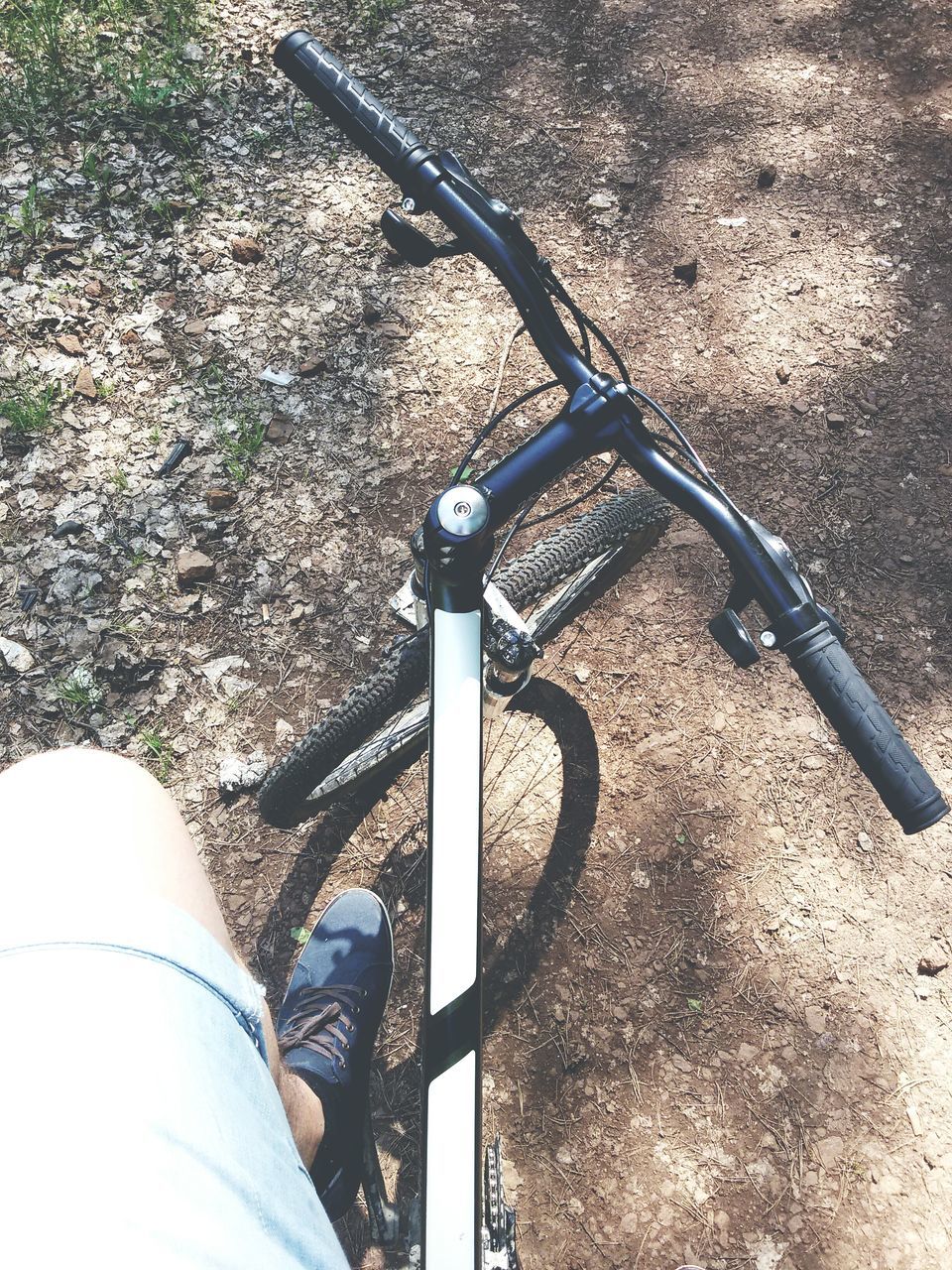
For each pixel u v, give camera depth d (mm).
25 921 562
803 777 2385
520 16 4062
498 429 2904
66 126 3418
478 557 1312
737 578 1247
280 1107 666
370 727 1771
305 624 2545
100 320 3000
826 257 3330
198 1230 483
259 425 2861
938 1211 1876
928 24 4066
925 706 2471
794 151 3623
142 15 3807
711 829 2314
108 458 2748
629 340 3133
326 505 2738
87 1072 496
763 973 2133
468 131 3646
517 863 2268
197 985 600
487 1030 2062
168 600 2543
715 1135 1956
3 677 2396
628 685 2518
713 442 2912
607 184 3518
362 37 3918
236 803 2301
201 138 3465
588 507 2734
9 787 668
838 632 1179
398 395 2959
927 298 3236
